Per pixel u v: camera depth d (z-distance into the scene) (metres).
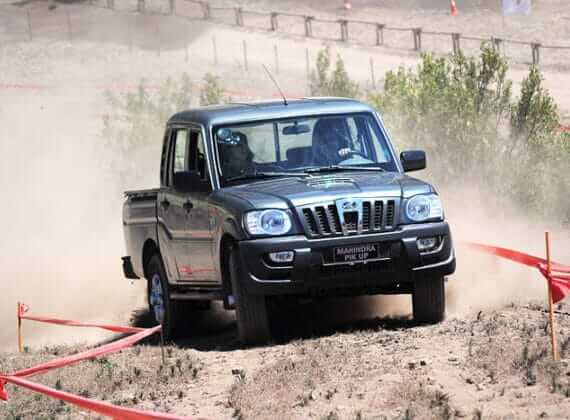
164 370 24.16
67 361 22.55
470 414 18.19
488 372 20.72
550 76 104.62
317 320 28.92
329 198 25.39
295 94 101.88
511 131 46.53
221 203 26.41
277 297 26.03
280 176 27.47
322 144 28.14
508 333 23.73
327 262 25.20
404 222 25.62
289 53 132.38
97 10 174.25
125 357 26.66
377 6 160.50
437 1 157.00
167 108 65.06
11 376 22.17
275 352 24.61
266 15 162.25
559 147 45.84
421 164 28.47
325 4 165.88
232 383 22.30
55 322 29.02
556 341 22.25
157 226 30.50
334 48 134.62
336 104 28.83
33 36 155.75
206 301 30.86
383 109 47.66
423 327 25.78
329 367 22.17
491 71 48.59
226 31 152.75
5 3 186.12
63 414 22.03
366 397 19.89
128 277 34.00
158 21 163.12
